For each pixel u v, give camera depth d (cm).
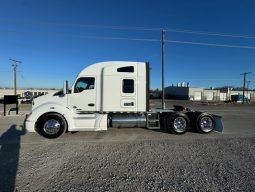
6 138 948
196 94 8150
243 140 923
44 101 1039
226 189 464
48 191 456
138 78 1077
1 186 477
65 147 795
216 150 757
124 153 720
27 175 537
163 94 2544
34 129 938
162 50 2564
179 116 1067
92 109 1062
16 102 2009
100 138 957
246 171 563
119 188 469
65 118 959
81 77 1059
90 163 623
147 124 1076
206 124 1094
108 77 1062
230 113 2330
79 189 465
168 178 521
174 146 814
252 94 8412
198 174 545
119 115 1069
